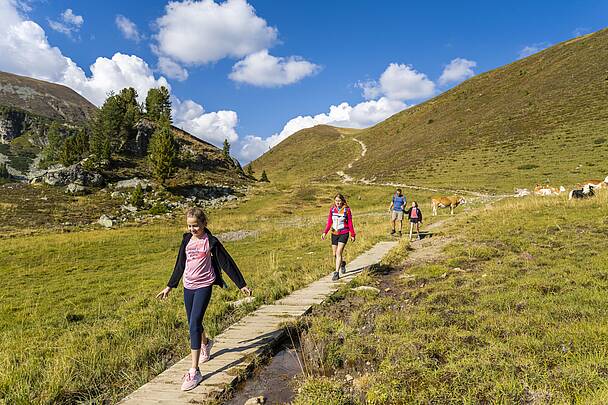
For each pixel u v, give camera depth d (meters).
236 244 23.42
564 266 7.79
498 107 88.44
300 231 26.53
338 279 9.54
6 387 4.73
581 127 59.25
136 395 4.37
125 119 75.56
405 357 4.52
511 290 6.65
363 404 3.92
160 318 8.13
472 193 44.19
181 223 40.47
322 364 5.01
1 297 13.02
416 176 63.66
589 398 3.27
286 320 6.62
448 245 12.29
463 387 3.75
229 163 90.12
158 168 58.81
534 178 44.97
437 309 6.21
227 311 8.06
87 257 21.20
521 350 4.33
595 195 18.80
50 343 7.20
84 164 60.59
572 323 4.82
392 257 11.37
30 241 25.39
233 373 4.80
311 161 137.50
